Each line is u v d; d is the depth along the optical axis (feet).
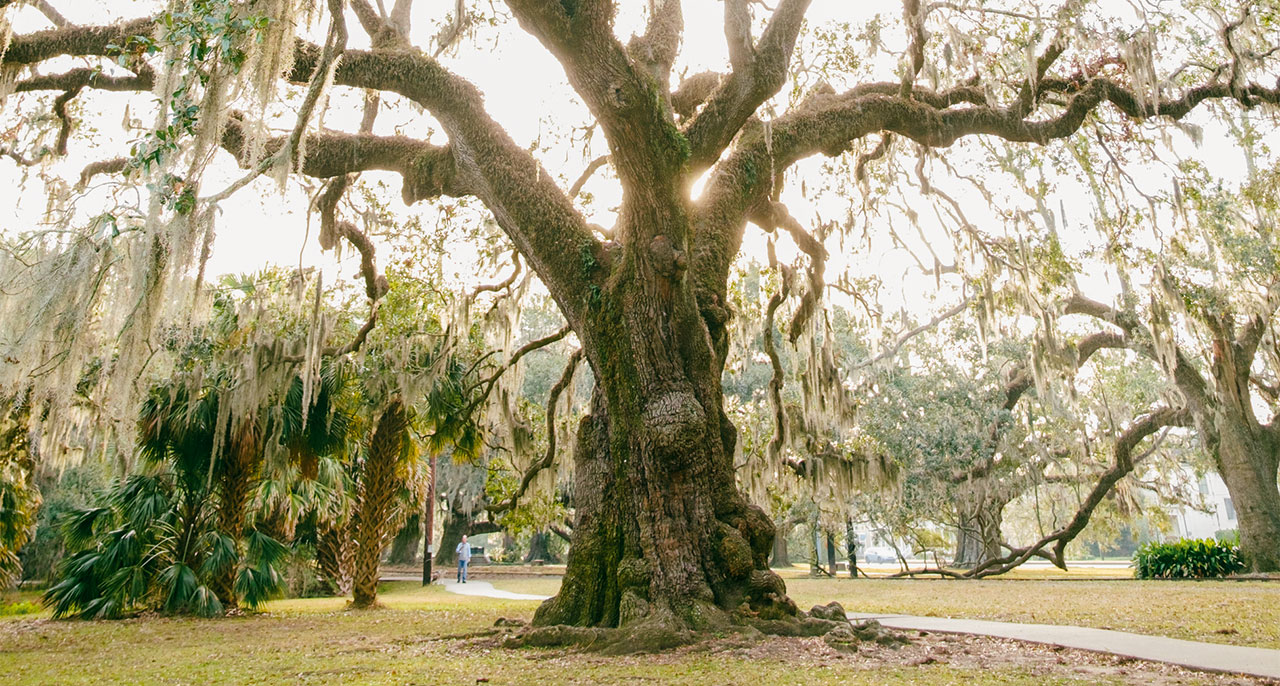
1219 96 40.86
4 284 24.56
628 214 23.03
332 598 61.98
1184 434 95.96
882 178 45.93
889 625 27.55
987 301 45.75
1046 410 74.38
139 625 35.17
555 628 22.13
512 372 43.37
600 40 21.02
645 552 23.08
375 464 46.52
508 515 46.93
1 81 30.14
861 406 68.80
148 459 41.83
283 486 47.01
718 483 24.34
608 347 24.72
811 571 92.43
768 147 27.96
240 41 21.88
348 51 26.55
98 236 23.59
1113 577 70.69
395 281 41.57
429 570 73.72
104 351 23.73
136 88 30.91
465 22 34.96
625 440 24.13
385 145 30.09
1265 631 24.77
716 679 16.10
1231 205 55.93
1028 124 36.86
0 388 25.72
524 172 27.07
